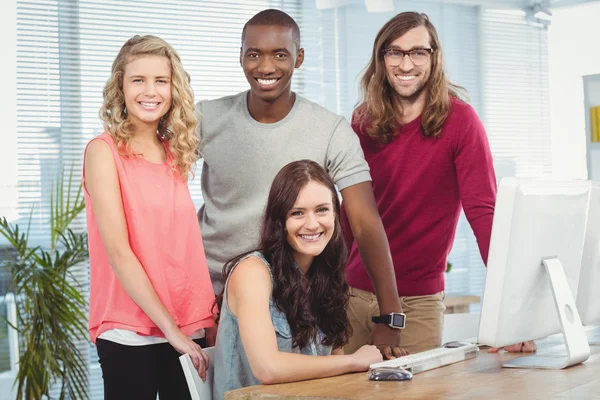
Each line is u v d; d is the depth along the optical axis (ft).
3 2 14.25
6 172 14.23
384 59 8.75
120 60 7.34
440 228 8.95
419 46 8.52
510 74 19.49
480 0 19.03
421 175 8.79
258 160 8.15
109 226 7.06
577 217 6.62
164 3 15.47
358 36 17.33
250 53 7.91
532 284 6.20
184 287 7.36
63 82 14.65
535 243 6.14
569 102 19.54
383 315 7.72
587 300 7.34
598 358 6.61
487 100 19.26
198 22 15.79
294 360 5.93
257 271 6.30
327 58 17.06
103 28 14.98
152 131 7.49
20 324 12.73
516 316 6.11
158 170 7.40
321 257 6.90
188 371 5.90
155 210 7.24
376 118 8.87
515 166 19.54
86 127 14.80
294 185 6.45
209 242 8.34
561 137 19.71
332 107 17.08
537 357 6.58
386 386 5.51
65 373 12.25
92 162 7.18
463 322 10.23
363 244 8.02
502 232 5.99
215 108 8.39
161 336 7.22
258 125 8.18
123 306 7.12
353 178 8.09
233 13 16.07
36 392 12.06
